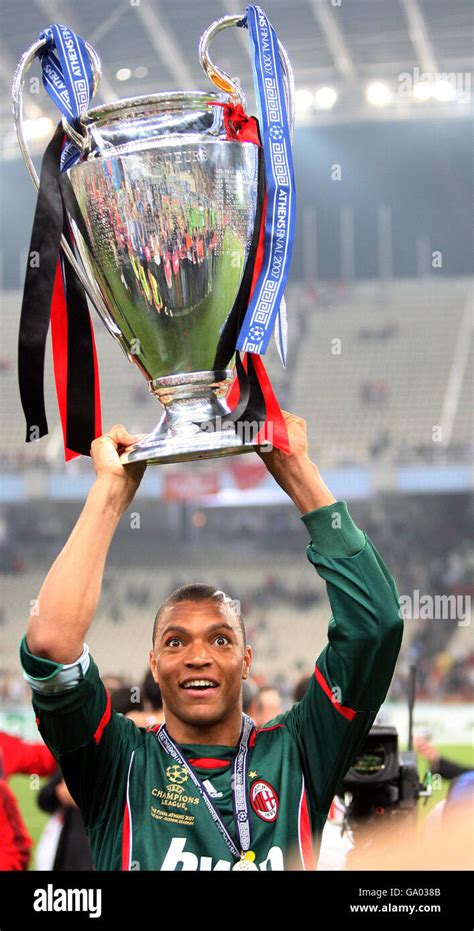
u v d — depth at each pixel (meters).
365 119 27.80
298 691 3.90
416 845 1.22
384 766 2.61
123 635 26.28
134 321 2.01
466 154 29.78
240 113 2.03
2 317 32.59
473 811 1.20
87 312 2.11
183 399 2.04
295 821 2.04
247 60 24.91
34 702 2.04
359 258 36.16
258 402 1.89
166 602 2.13
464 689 22.41
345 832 2.66
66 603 1.95
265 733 2.16
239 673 2.09
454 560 27.25
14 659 24.84
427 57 25.64
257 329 1.89
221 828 2.00
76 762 2.07
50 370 29.39
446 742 16.77
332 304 32.53
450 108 27.16
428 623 24.38
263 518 29.23
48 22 23.23
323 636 25.69
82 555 1.96
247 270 1.97
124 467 2.00
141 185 1.93
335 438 28.70
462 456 26.81
